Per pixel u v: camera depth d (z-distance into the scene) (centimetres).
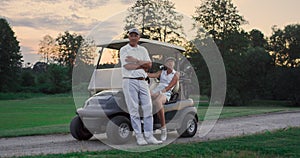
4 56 5675
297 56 4678
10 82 5525
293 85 4428
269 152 665
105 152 658
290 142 770
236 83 3994
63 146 789
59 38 4456
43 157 626
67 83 4519
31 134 989
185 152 648
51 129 1090
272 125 1192
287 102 4497
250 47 4497
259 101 4469
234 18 3569
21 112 2142
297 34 4703
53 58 5419
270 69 4584
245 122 1295
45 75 5075
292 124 1225
